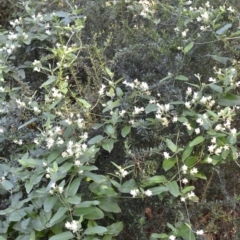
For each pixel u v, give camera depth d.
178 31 0.97
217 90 0.86
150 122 0.88
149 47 0.98
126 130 0.86
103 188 0.81
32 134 0.92
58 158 0.82
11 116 0.94
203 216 0.90
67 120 0.85
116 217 0.88
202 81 0.96
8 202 0.86
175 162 0.83
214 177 0.91
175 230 0.77
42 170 0.81
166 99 0.90
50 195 0.78
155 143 0.89
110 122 0.88
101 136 0.86
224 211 0.89
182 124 0.88
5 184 0.82
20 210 0.80
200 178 0.89
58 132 0.85
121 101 0.90
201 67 0.97
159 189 0.79
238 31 0.95
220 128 0.82
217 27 0.97
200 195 0.92
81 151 0.80
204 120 0.82
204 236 0.84
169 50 0.96
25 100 0.96
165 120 0.84
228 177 0.94
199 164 0.88
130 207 0.88
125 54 1.01
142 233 0.85
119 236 0.89
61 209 0.75
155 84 0.92
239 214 0.90
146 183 0.81
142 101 0.93
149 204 0.88
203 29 0.94
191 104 0.89
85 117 0.91
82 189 0.84
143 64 1.01
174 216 0.86
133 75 1.02
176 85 0.94
